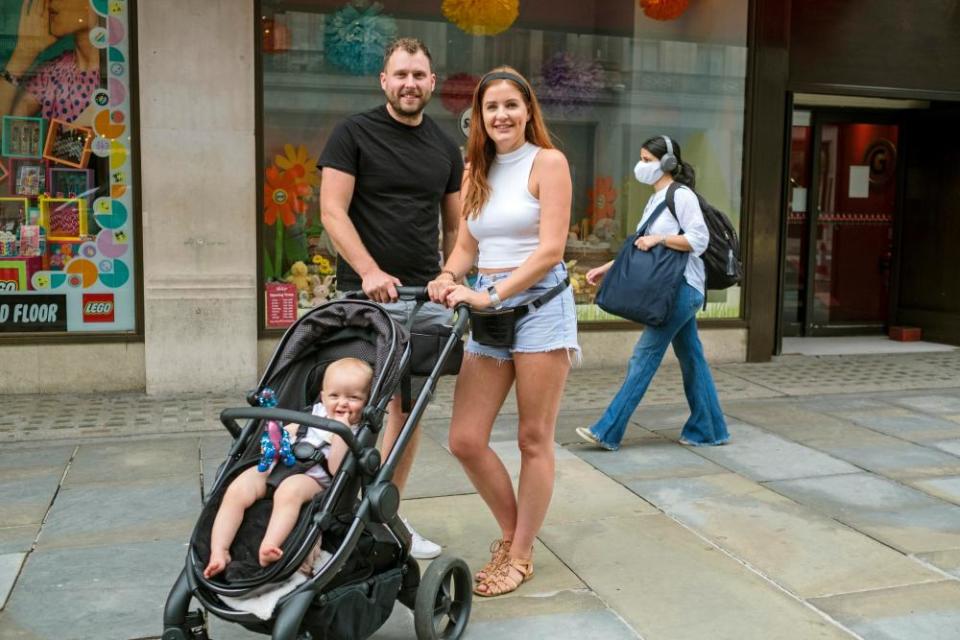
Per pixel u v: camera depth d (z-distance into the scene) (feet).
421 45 12.10
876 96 28.53
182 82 22.04
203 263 22.57
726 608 11.54
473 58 25.41
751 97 27.04
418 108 12.11
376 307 10.49
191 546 9.13
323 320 10.59
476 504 15.19
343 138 12.19
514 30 25.67
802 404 22.43
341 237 11.94
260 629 9.09
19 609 11.26
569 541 13.69
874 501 15.47
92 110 22.39
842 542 13.69
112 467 17.02
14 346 22.17
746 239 27.32
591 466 17.34
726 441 18.97
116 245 22.81
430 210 12.75
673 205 17.35
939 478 16.71
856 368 27.02
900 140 32.37
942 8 28.68
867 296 33.17
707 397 18.63
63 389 22.54
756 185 27.20
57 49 22.12
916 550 13.38
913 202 32.27
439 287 11.02
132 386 22.93
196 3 21.94
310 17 23.85
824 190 32.50
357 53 24.31
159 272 22.30
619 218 27.14
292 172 23.98
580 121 26.55
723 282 18.24
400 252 12.48
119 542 13.43
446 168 12.78
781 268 28.63
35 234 22.44
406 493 15.67
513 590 12.00
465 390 12.05
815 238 32.37
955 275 31.07
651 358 17.94
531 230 11.52
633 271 17.26
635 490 15.98
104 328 22.98
